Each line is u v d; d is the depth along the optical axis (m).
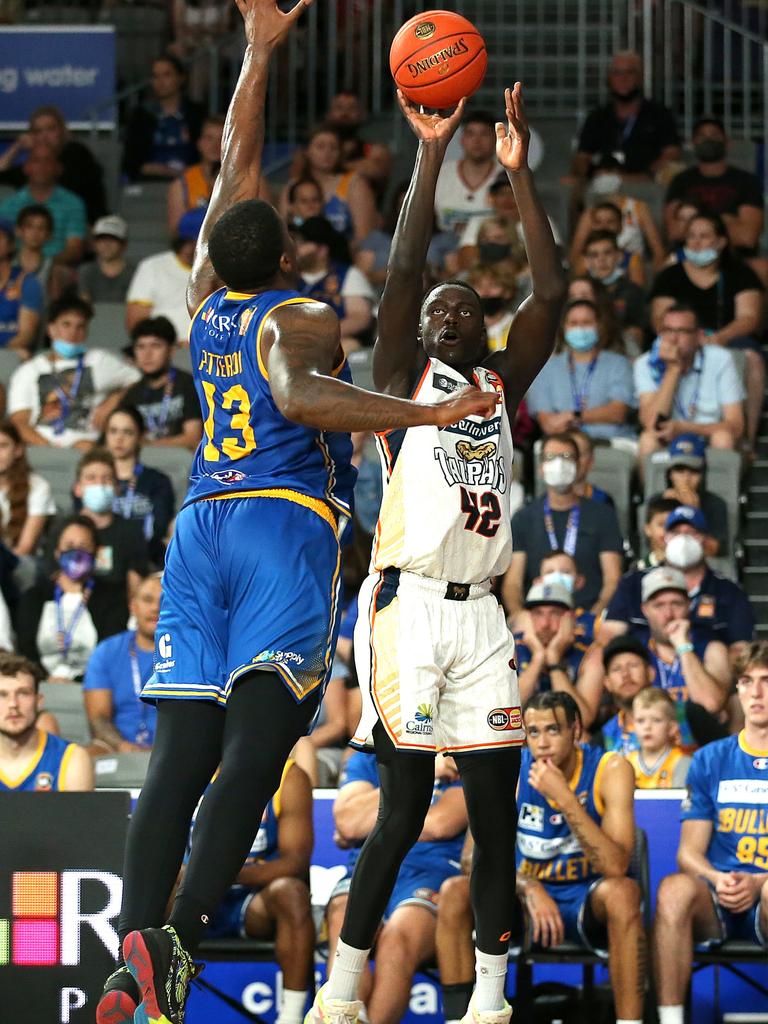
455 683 5.24
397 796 5.17
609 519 11.05
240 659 4.45
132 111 17.59
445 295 5.35
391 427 4.08
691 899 7.49
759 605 11.87
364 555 10.89
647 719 8.73
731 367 12.55
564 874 7.69
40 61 18.05
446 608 5.21
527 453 12.55
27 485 11.84
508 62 19.06
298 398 4.11
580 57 18.64
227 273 4.67
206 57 18.64
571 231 16.02
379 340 5.34
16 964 6.35
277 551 4.49
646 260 15.20
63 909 6.36
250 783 4.29
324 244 14.02
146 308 14.48
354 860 7.77
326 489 4.64
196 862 4.20
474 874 5.30
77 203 16.23
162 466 12.28
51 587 10.95
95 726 9.60
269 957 7.57
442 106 5.27
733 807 7.89
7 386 13.86
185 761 4.45
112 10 19.31
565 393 12.66
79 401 13.19
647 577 9.77
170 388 12.81
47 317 14.60
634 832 7.61
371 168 16.56
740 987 8.01
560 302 5.46
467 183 15.65
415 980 7.89
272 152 18.58
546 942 7.50
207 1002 8.01
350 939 5.22
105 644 9.79
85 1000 6.34
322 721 9.68
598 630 10.34
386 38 18.88
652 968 7.52
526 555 11.05
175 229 15.98
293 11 5.39
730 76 18.08
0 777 7.99
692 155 17.45
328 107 18.52
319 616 4.49
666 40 18.20
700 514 10.25
